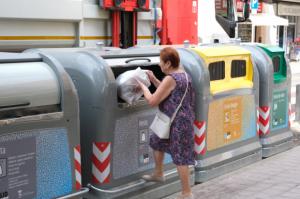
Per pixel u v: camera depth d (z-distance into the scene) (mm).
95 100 4480
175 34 8359
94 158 4539
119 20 7137
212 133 5840
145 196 4957
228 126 6137
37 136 3846
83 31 6621
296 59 30328
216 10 10102
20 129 3723
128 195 4777
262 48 7250
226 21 10391
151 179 4930
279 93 7297
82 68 4559
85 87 4543
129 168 4793
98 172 4531
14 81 3730
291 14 29500
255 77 6637
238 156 6348
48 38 6199
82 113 4586
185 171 4801
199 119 5621
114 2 6914
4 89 3641
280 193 5461
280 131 7418
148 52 5328
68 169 4105
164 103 4699
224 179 5930
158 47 6031
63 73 4062
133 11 7305
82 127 4605
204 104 5629
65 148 4066
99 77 4469
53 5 6086
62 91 4016
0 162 3613
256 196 5355
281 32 29344
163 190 5176
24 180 3777
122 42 7203
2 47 5695
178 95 4668
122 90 4586
